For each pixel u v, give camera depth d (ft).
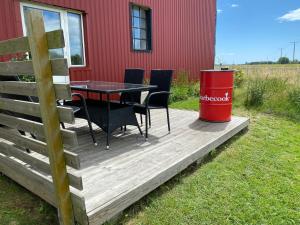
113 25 19.20
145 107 10.18
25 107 5.27
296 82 23.38
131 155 8.41
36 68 4.23
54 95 4.46
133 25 21.48
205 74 12.89
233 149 10.74
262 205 6.64
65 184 4.94
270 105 18.51
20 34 14.06
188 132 11.25
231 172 8.54
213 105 12.87
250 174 8.39
